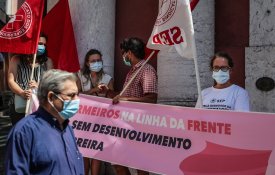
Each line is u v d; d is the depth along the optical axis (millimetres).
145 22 6402
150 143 4223
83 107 4629
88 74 5211
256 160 3730
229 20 5934
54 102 2785
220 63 4133
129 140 4332
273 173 3670
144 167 4188
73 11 6082
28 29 4828
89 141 4500
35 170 2656
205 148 3953
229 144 3846
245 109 4066
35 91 4688
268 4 5578
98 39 6137
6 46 4832
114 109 4500
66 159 2783
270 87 5551
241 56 5848
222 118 3912
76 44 6027
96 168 5012
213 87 4293
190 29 4125
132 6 6477
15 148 2637
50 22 5660
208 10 5840
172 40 4199
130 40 4695
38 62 5035
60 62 5516
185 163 4023
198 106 4102
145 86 4562
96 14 6117
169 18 4203
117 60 6535
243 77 5832
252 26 5680
